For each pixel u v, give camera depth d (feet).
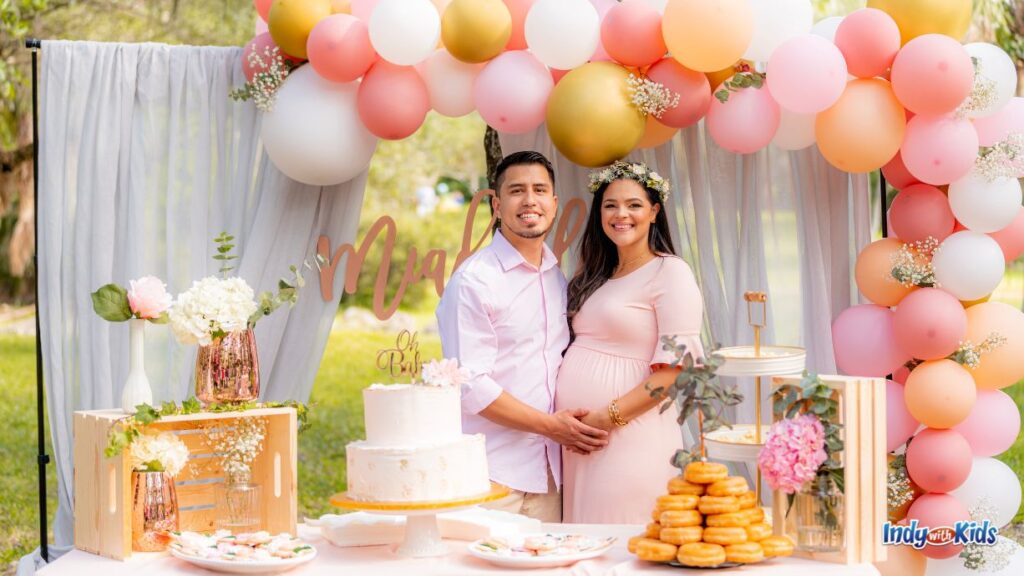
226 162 13.97
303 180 13.03
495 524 9.82
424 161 43.65
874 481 8.88
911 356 12.85
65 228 13.65
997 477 12.87
